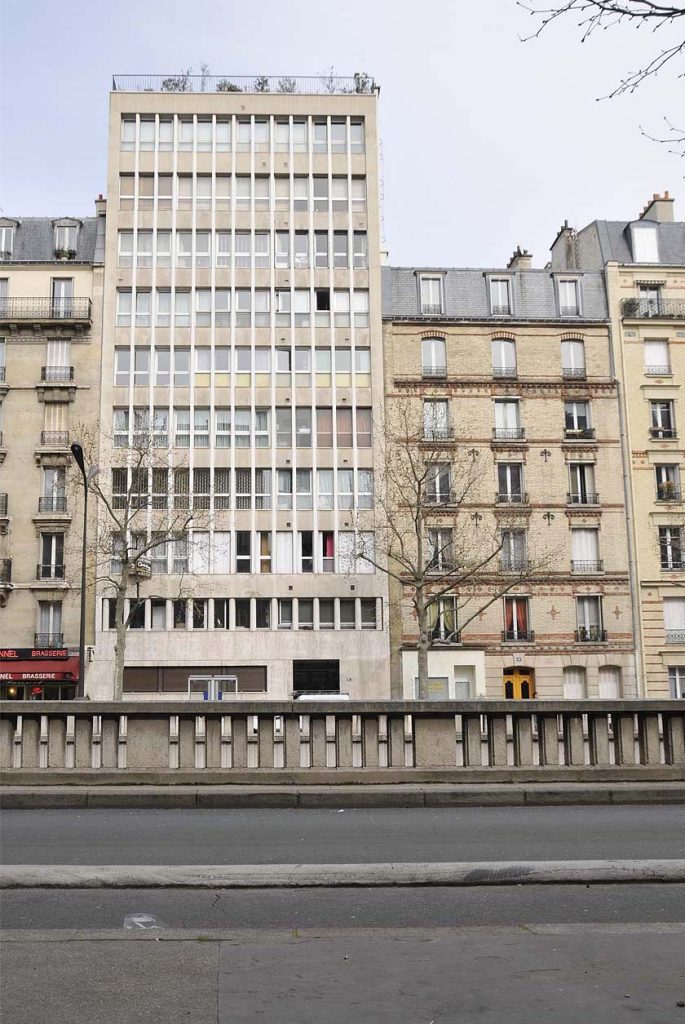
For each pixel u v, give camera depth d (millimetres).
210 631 47906
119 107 53062
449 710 16312
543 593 48469
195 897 8375
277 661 47906
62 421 49500
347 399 50688
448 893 8531
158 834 11828
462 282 52531
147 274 51375
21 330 50062
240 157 53062
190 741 16078
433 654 47594
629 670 48219
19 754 16078
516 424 50375
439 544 48594
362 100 54094
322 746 16141
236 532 49406
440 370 50438
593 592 48719
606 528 49375
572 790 14836
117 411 50031
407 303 52219
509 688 47844
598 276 52719
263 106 53562
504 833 11766
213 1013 5406
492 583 48250
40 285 50844
